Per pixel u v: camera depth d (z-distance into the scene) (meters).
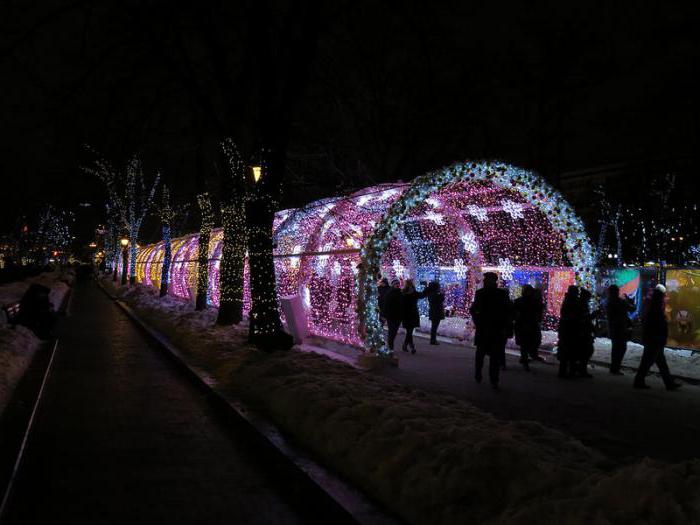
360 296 12.17
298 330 15.09
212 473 6.16
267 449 6.53
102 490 5.64
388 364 11.95
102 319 24.50
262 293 12.50
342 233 15.70
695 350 13.18
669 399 9.35
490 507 3.95
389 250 20.80
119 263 58.16
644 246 26.55
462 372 11.56
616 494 3.50
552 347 14.31
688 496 3.37
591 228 30.55
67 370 12.26
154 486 5.77
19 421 7.39
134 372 12.16
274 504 5.36
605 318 15.93
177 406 9.16
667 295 13.76
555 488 3.96
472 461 4.27
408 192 12.25
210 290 25.64
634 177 27.23
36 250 69.19
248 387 8.98
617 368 11.87
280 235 16.78
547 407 8.57
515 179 13.03
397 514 4.36
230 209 16.23
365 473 4.96
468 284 17.00
